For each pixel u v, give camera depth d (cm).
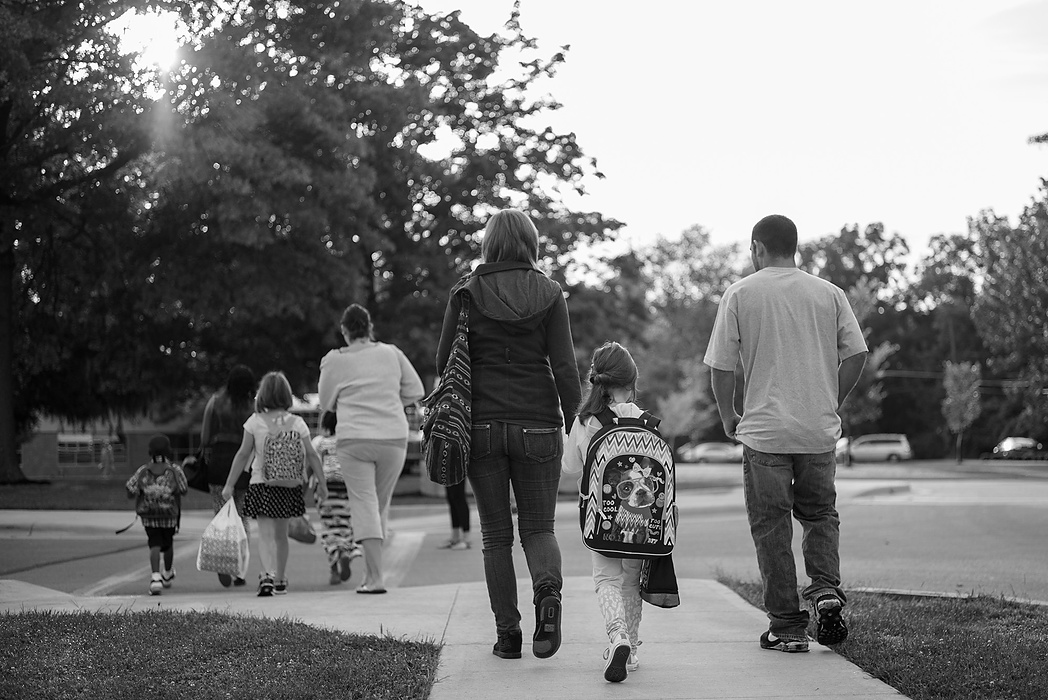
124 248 2417
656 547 500
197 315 2439
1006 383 7369
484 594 784
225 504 891
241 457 859
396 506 2133
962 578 973
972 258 8994
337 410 840
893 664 511
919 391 8588
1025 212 5147
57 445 4309
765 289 570
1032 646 550
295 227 2353
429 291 2833
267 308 2441
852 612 661
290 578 1038
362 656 542
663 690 487
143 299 2469
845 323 570
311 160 2403
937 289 9131
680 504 2147
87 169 2364
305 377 3131
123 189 2339
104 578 1016
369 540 821
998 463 6078
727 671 522
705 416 6538
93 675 499
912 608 687
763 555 566
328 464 987
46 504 1822
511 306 523
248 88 2150
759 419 561
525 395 522
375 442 825
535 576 513
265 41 2366
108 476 4144
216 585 974
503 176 2886
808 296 568
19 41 1814
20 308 2634
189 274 2380
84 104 1964
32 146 2203
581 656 559
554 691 486
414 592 814
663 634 620
